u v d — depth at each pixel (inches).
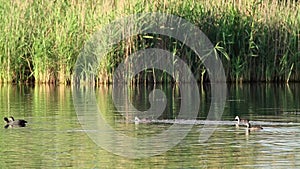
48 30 2455.7
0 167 1052.5
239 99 1988.2
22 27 2470.5
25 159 1105.4
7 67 2474.2
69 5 2461.9
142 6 2394.2
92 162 1088.8
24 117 1571.1
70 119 1536.7
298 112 1656.0
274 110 1700.3
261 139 1263.5
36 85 2429.9
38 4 2482.8
